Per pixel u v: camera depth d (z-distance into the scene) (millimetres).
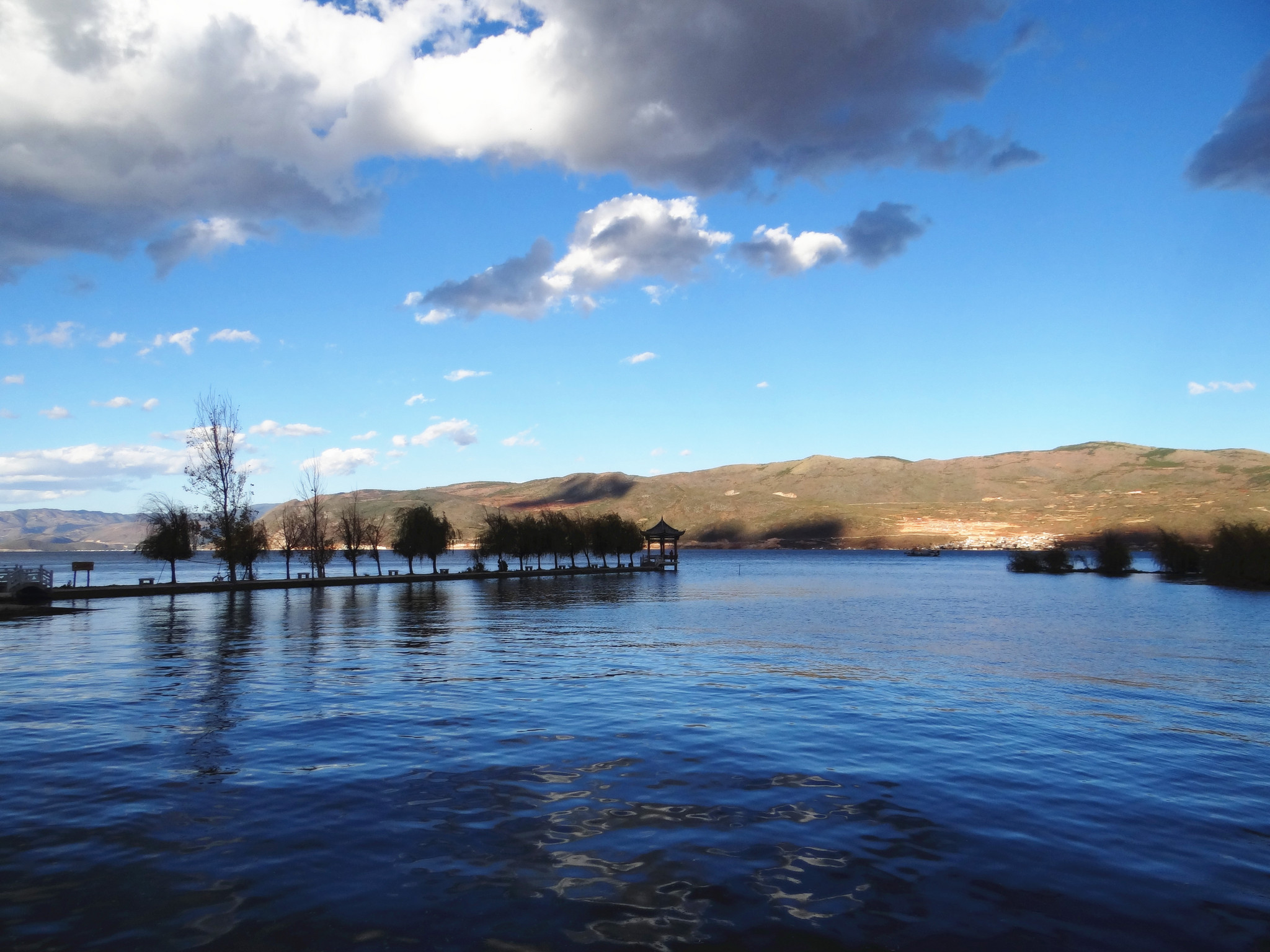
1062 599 58219
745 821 9219
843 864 7965
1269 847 8617
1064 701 17422
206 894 7160
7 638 28828
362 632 31875
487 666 22141
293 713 15281
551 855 8102
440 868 7754
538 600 54500
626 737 13406
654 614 43031
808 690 18438
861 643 29266
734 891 7305
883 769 11562
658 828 8930
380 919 6676
